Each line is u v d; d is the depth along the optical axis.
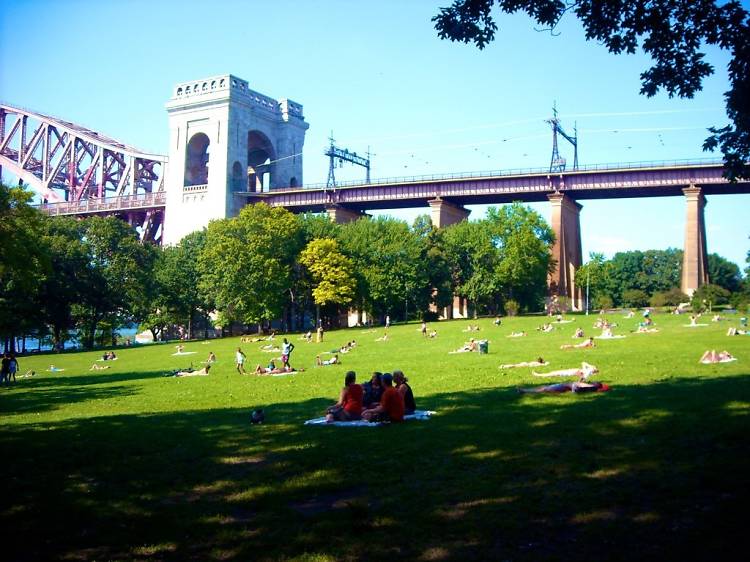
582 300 127.69
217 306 94.75
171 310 105.56
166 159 156.12
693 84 16.89
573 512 9.56
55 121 183.25
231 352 63.56
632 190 111.31
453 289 104.88
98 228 101.00
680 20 16.23
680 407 17.22
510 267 97.69
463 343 54.34
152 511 10.62
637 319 70.44
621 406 17.98
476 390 24.09
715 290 88.31
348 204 136.12
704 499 9.81
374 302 99.69
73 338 111.44
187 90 144.50
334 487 11.40
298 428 17.45
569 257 117.94
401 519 9.61
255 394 27.81
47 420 23.27
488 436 14.77
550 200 114.56
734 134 17.86
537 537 8.73
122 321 108.56
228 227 93.75
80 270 93.19
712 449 12.56
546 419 16.53
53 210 167.38
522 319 80.31
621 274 173.00
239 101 140.88
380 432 16.05
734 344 39.62
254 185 153.38
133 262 100.81
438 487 11.08
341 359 45.84
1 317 78.06
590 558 7.97
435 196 124.62
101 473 13.34
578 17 16.78
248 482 12.07
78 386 39.31
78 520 10.27
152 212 153.25
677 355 34.50
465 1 17.05
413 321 99.81
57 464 14.27
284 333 91.38
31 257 49.00
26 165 188.00
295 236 98.12
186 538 9.36
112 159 180.25
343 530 9.34
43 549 9.09
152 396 30.08
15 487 12.34
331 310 103.94
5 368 44.47
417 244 101.25
